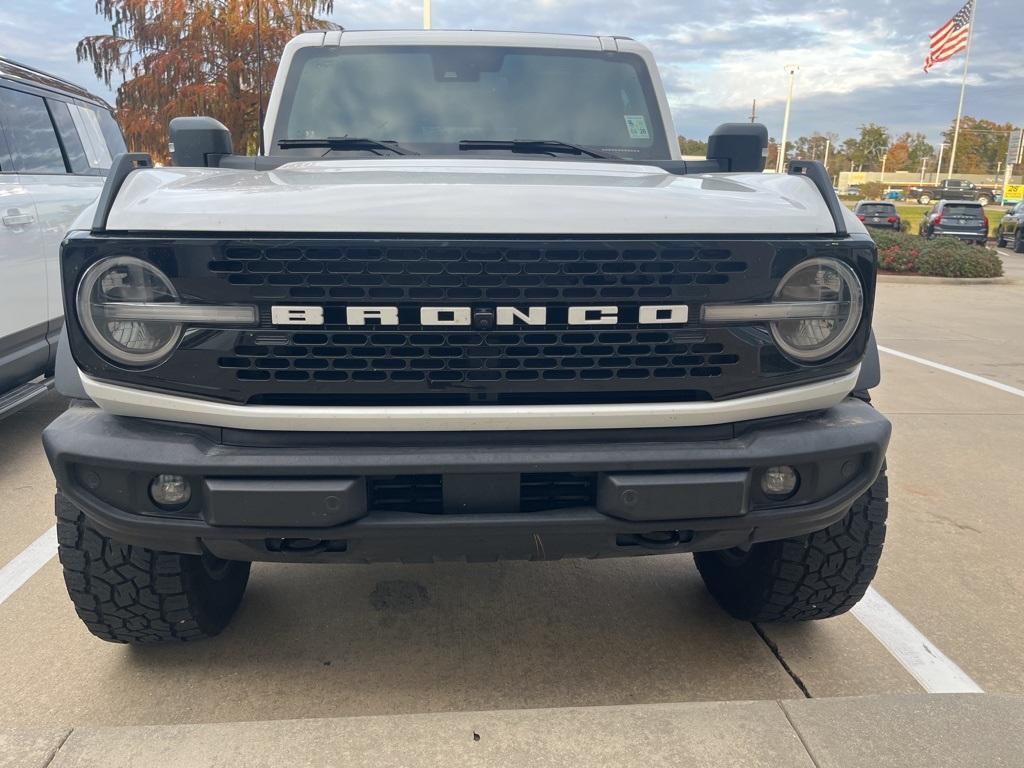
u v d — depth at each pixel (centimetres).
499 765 199
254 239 194
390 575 341
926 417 595
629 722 213
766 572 273
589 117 361
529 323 201
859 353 216
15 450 495
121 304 197
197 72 1673
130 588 247
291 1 1641
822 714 216
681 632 299
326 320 198
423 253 196
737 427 215
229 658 279
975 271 1620
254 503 198
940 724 212
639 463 204
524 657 282
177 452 199
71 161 554
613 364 207
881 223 3148
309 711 251
